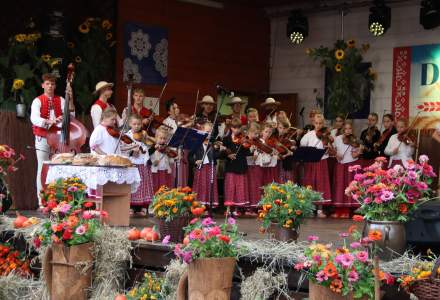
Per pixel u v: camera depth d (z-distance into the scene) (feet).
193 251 15.81
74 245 18.40
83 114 31.71
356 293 13.94
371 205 16.19
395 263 15.28
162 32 37.65
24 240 21.70
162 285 17.78
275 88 43.11
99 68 34.06
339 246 18.19
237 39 41.55
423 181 16.31
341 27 40.55
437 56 37.32
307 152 30.32
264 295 16.28
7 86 30.63
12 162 24.27
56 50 32.55
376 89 39.14
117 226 22.68
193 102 39.19
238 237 16.89
